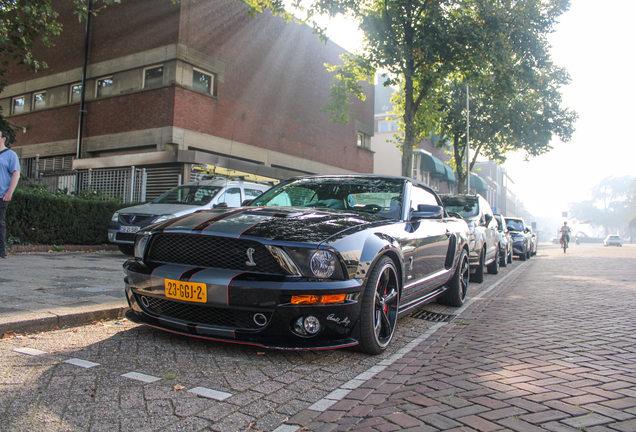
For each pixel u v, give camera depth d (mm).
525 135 23000
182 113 14938
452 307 5707
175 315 3188
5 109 19766
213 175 13992
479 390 2547
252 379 2691
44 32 10914
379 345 3293
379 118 37844
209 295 2938
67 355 2924
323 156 22422
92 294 4535
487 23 14469
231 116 17000
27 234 9000
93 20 16906
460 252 5652
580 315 5004
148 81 15664
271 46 18969
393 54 14352
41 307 3779
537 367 2994
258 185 10602
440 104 22438
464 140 24516
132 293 3367
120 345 3199
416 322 4730
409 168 15656
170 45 14914
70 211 9781
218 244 3086
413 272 4000
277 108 19406
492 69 15547
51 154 17875
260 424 2100
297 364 3029
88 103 16766
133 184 12695
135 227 8539
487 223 9461
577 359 3188
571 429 2025
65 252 9398
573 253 23984
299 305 2840
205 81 16203
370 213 4035
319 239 2986
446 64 14523
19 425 1958
